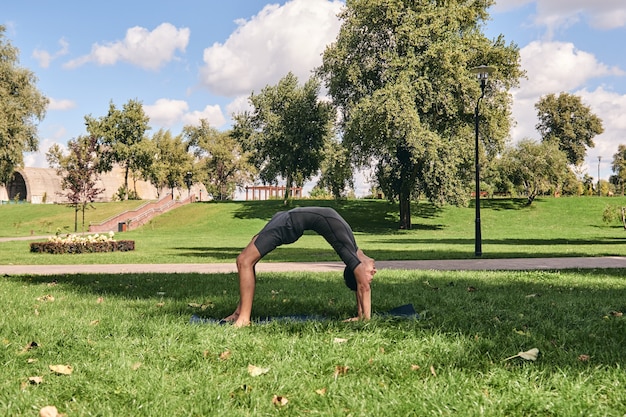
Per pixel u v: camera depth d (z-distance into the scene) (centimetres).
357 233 4644
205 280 1133
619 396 349
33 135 4872
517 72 4550
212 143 9038
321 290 928
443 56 4231
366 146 4506
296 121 5844
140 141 7744
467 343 470
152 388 367
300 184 6719
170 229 5306
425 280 1109
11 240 3762
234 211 6012
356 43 4531
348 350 454
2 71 4653
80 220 6006
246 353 454
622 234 4188
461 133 4616
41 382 387
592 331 547
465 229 4944
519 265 1644
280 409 335
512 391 358
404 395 352
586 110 8975
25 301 795
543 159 5838
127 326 564
